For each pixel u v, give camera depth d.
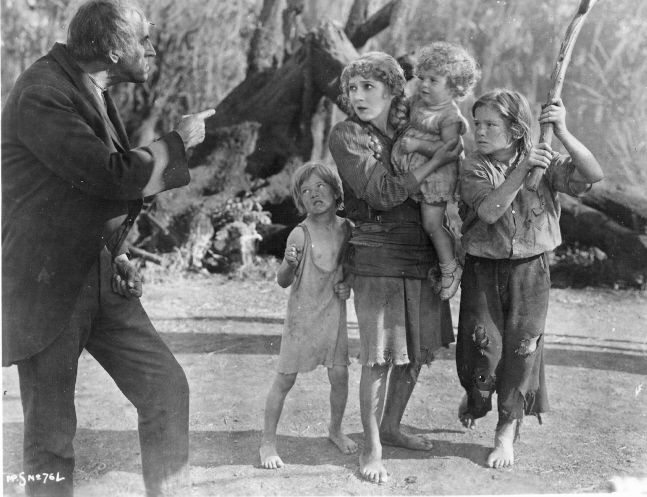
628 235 6.78
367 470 2.96
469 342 3.11
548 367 4.44
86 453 3.23
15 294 2.55
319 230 3.07
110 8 2.70
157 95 7.89
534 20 7.48
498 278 3.06
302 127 7.77
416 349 2.98
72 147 2.49
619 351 4.82
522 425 3.53
